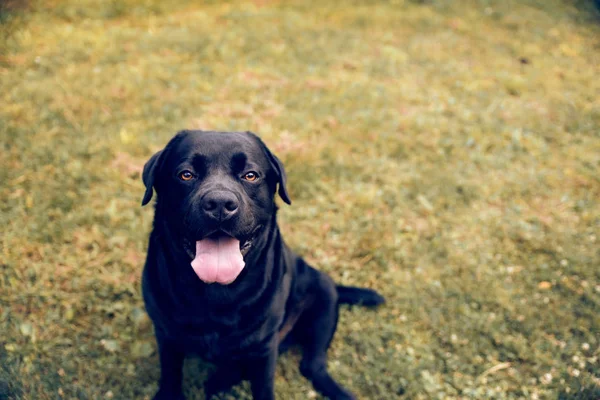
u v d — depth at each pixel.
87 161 1.21
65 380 0.82
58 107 1.35
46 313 0.91
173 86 1.53
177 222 0.70
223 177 0.70
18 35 1.69
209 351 0.75
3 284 0.93
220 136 0.73
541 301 1.04
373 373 0.89
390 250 1.11
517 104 1.73
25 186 1.12
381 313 0.99
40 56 1.61
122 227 1.07
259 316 0.75
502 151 1.46
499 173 1.37
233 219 0.66
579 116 1.68
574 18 2.61
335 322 0.92
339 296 0.97
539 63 2.07
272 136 1.36
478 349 0.95
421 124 1.51
